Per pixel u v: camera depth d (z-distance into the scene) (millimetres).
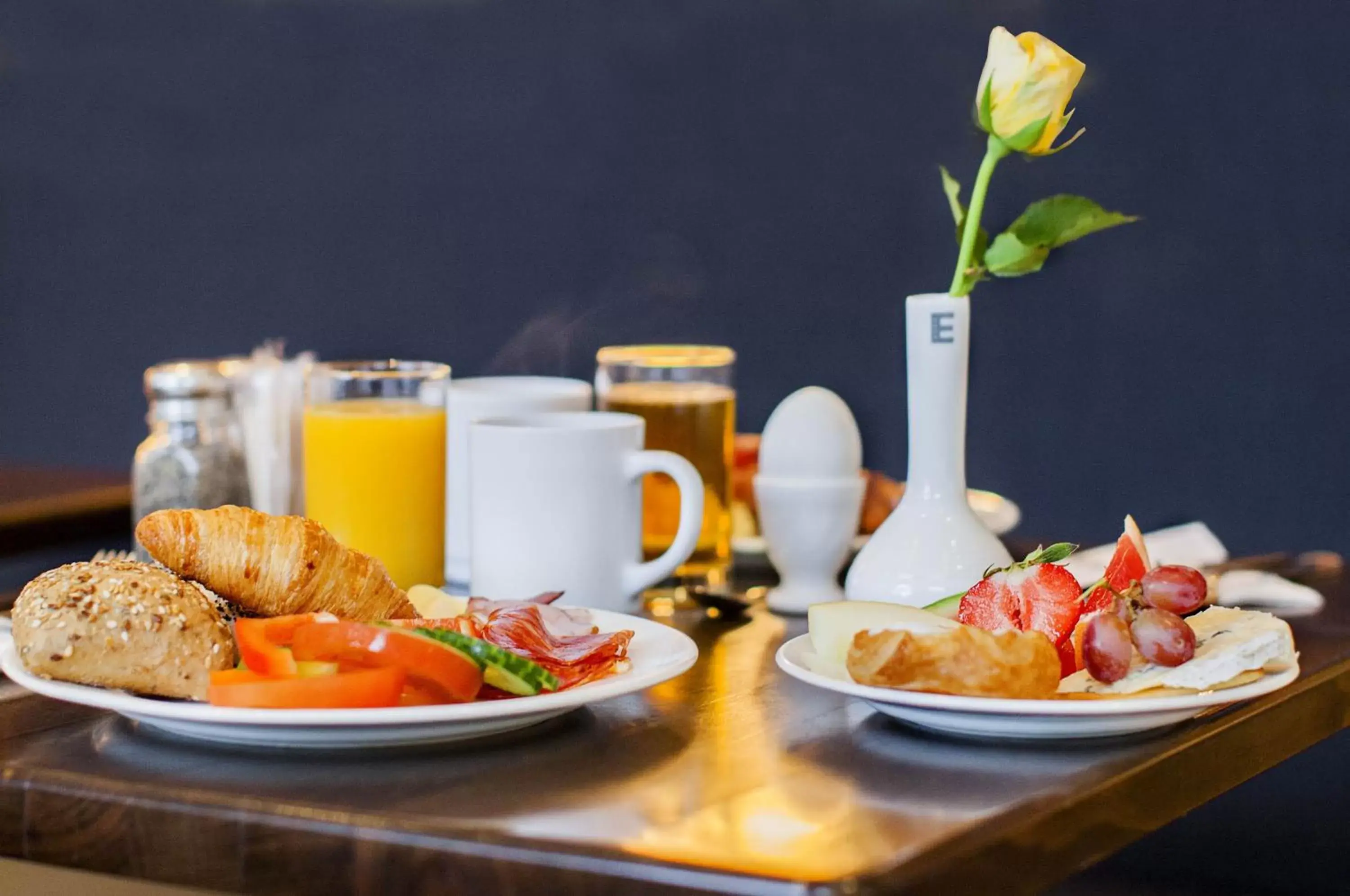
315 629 726
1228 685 756
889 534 1011
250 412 1319
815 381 2449
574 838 576
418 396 1230
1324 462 2055
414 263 2773
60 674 722
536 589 1062
